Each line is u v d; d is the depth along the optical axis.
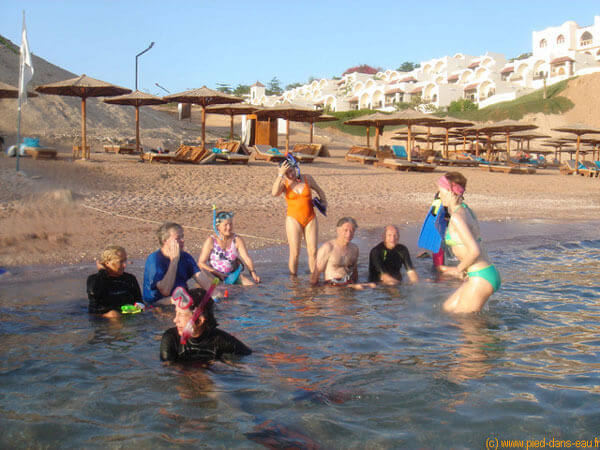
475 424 3.16
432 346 4.58
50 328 5.07
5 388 3.66
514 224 13.16
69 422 3.18
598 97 77.56
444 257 8.26
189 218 12.03
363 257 9.19
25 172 16.88
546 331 5.02
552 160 55.22
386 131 75.38
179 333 4.25
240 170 22.36
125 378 3.85
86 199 13.69
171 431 3.08
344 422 3.19
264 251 9.39
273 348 4.53
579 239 10.91
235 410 3.35
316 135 57.41
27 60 16.70
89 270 7.48
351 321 5.36
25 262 7.84
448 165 36.31
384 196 18.06
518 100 83.00
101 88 23.48
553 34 97.75
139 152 28.66
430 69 105.44
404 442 2.96
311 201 7.69
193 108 68.19
